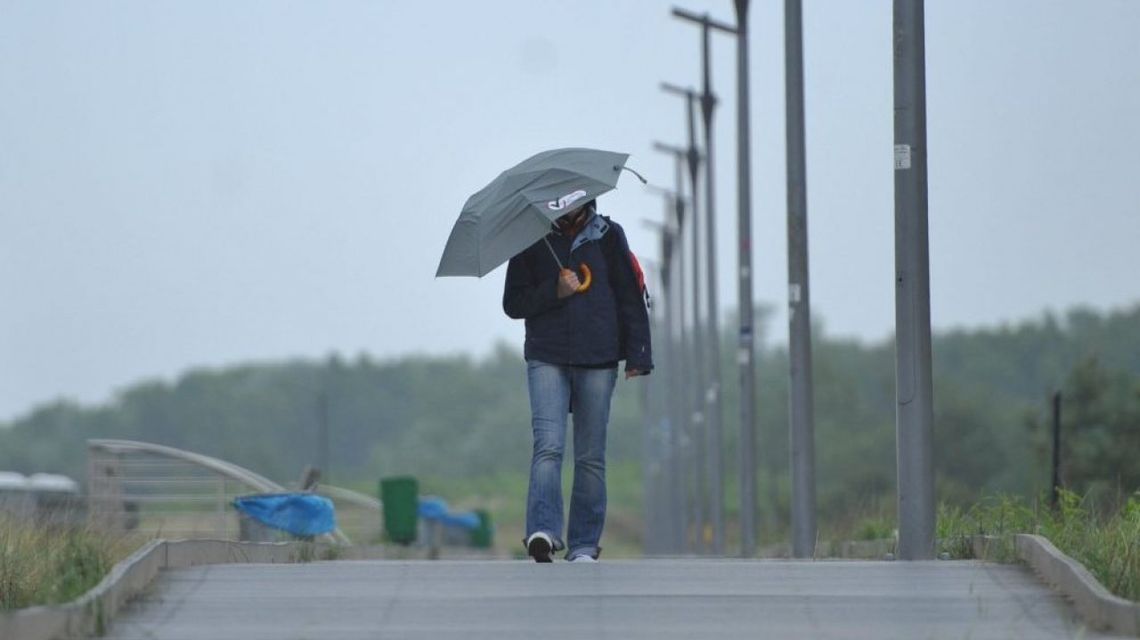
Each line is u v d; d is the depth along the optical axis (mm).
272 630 25094
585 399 35094
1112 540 32719
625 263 35188
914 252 37000
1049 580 29016
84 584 27422
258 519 53719
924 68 37500
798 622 25656
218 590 28406
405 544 88000
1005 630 25094
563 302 34688
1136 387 106562
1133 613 24234
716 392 115438
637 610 26438
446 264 34688
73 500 56656
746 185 84188
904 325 36938
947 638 24391
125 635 24828
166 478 68062
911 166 37188
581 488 35250
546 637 24531
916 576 29688
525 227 34344
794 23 61562
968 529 39812
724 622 25609
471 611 26438
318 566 31531
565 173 34938
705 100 119125
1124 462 101500
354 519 95750
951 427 194750
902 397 36781
